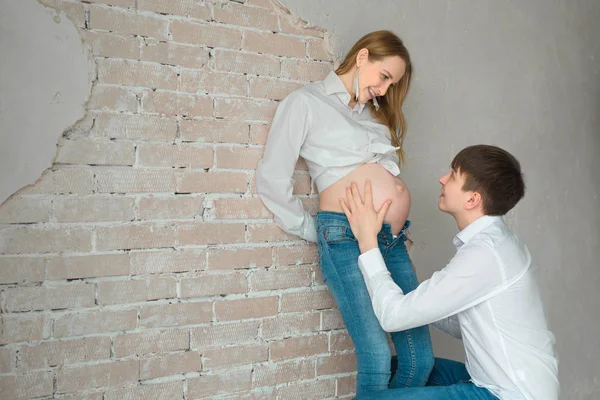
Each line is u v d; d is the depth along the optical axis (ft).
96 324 5.88
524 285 5.24
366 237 6.02
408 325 5.36
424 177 8.29
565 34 10.05
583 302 10.12
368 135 6.67
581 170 10.16
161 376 6.21
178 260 6.31
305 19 7.12
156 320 6.18
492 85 9.07
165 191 6.24
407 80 7.04
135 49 6.06
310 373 7.15
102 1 5.88
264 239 6.84
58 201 5.70
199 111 6.42
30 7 5.54
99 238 5.89
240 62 6.68
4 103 5.44
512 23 9.34
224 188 6.57
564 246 9.91
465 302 5.19
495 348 5.12
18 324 5.52
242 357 6.68
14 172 5.49
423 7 8.26
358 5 7.58
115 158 5.97
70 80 5.73
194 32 6.39
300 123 6.44
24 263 5.55
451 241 8.52
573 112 10.09
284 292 6.99
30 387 5.57
